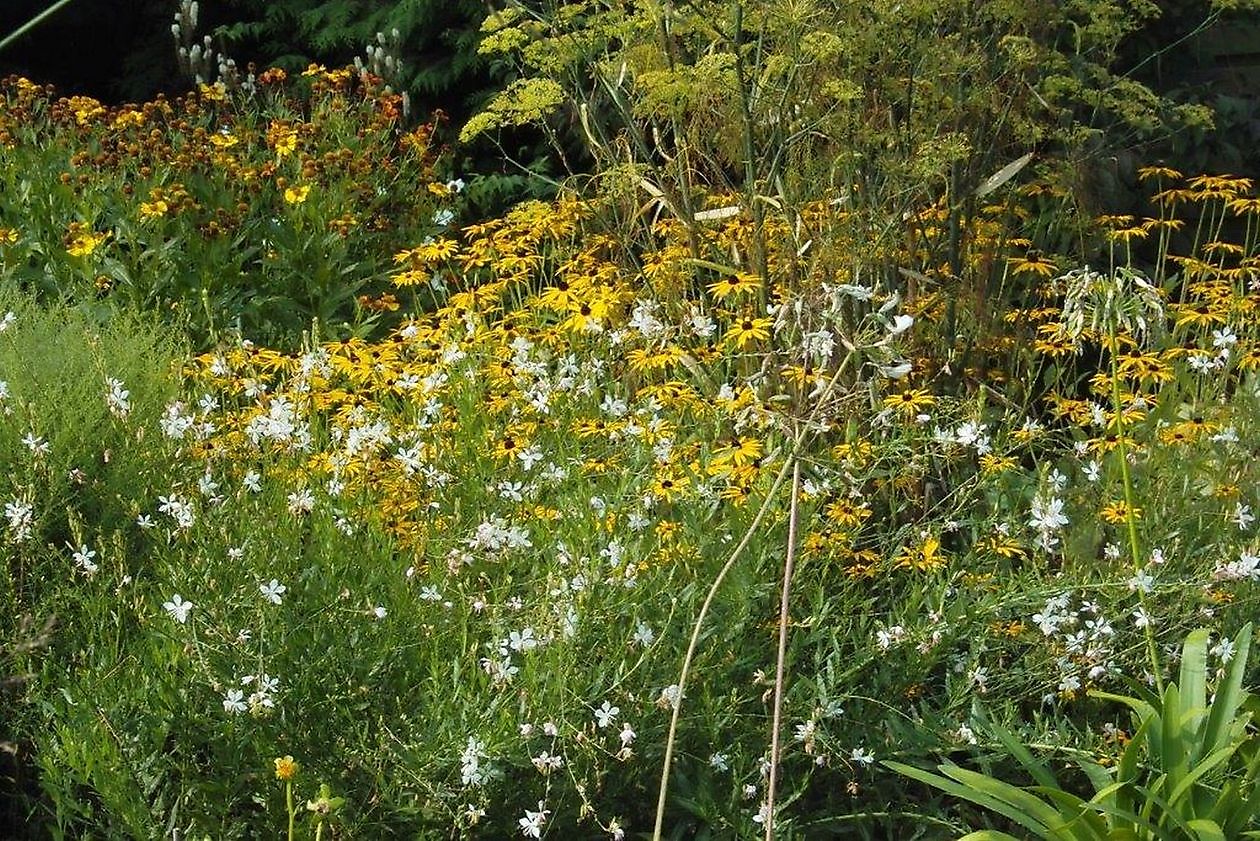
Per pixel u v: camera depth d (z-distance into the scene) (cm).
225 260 569
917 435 370
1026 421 410
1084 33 530
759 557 298
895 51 443
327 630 274
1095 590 328
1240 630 294
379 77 680
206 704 264
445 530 319
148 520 315
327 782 261
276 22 865
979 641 309
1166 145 697
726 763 283
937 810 296
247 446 349
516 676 270
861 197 449
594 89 520
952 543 382
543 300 423
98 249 552
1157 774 276
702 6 447
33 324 402
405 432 373
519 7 477
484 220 744
